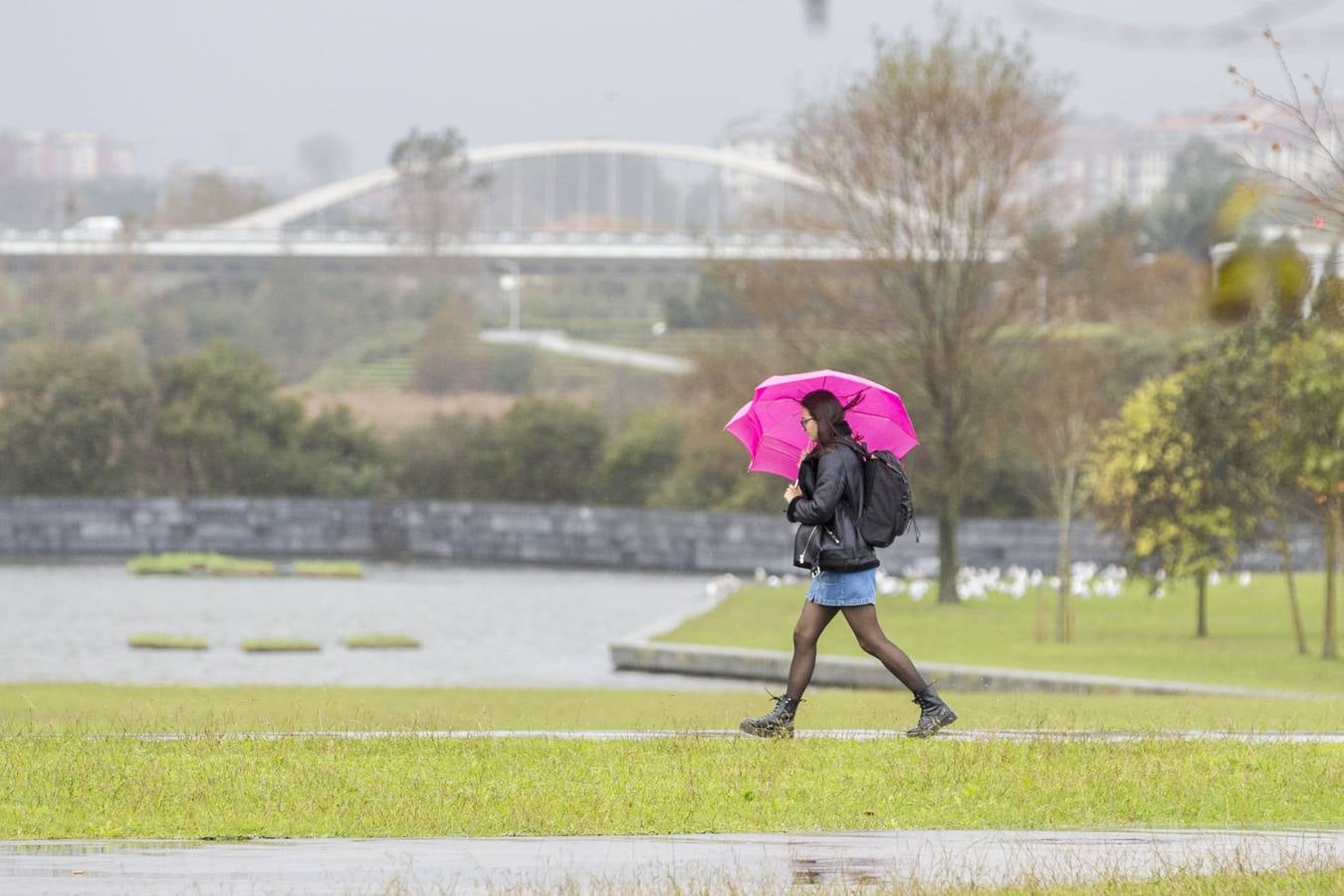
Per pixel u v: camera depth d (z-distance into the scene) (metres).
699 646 107.31
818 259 154.75
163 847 28.41
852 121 151.00
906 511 41.34
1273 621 135.25
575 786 34.72
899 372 156.62
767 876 25.44
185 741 41.62
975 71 147.88
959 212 150.75
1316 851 28.05
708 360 164.25
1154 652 107.56
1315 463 94.94
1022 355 162.25
